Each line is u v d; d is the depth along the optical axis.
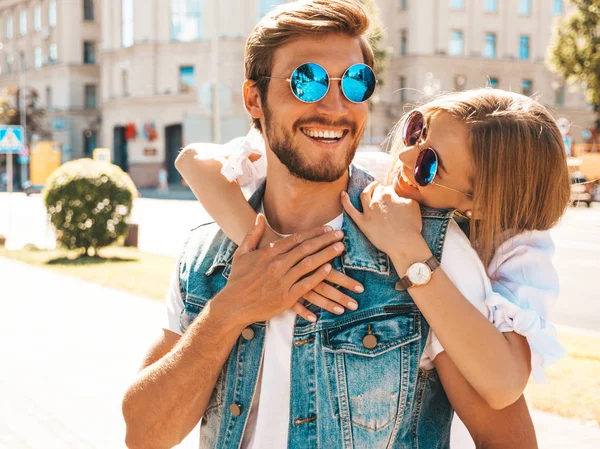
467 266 1.67
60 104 58.41
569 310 8.50
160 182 44.59
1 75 65.62
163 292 9.80
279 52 1.77
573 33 30.31
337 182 1.85
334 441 1.66
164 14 44.66
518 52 48.28
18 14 63.66
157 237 18.39
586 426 4.49
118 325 7.82
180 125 46.06
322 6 1.75
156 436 1.77
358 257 1.73
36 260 14.10
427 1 45.91
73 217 14.45
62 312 8.59
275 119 1.78
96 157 28.14
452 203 1.75
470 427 1.66
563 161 1.68
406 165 1.80
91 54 58.19
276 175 1.90
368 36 1.83
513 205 1.67
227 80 42.53
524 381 1.57
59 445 4.46
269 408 1.73
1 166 61.53
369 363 1.65
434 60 46.25
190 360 1.71
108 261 13.85
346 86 1.73
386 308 1.69
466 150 1.67
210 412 1.87
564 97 48.81
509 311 1.60
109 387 5.63
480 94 1.73
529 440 1.62
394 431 1.65
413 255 1.64
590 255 13.43
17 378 5.87
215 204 2.00
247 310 1.67
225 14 42.41
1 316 8.38
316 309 1.74
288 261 1.66
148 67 45.28
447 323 1.57
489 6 47.44
